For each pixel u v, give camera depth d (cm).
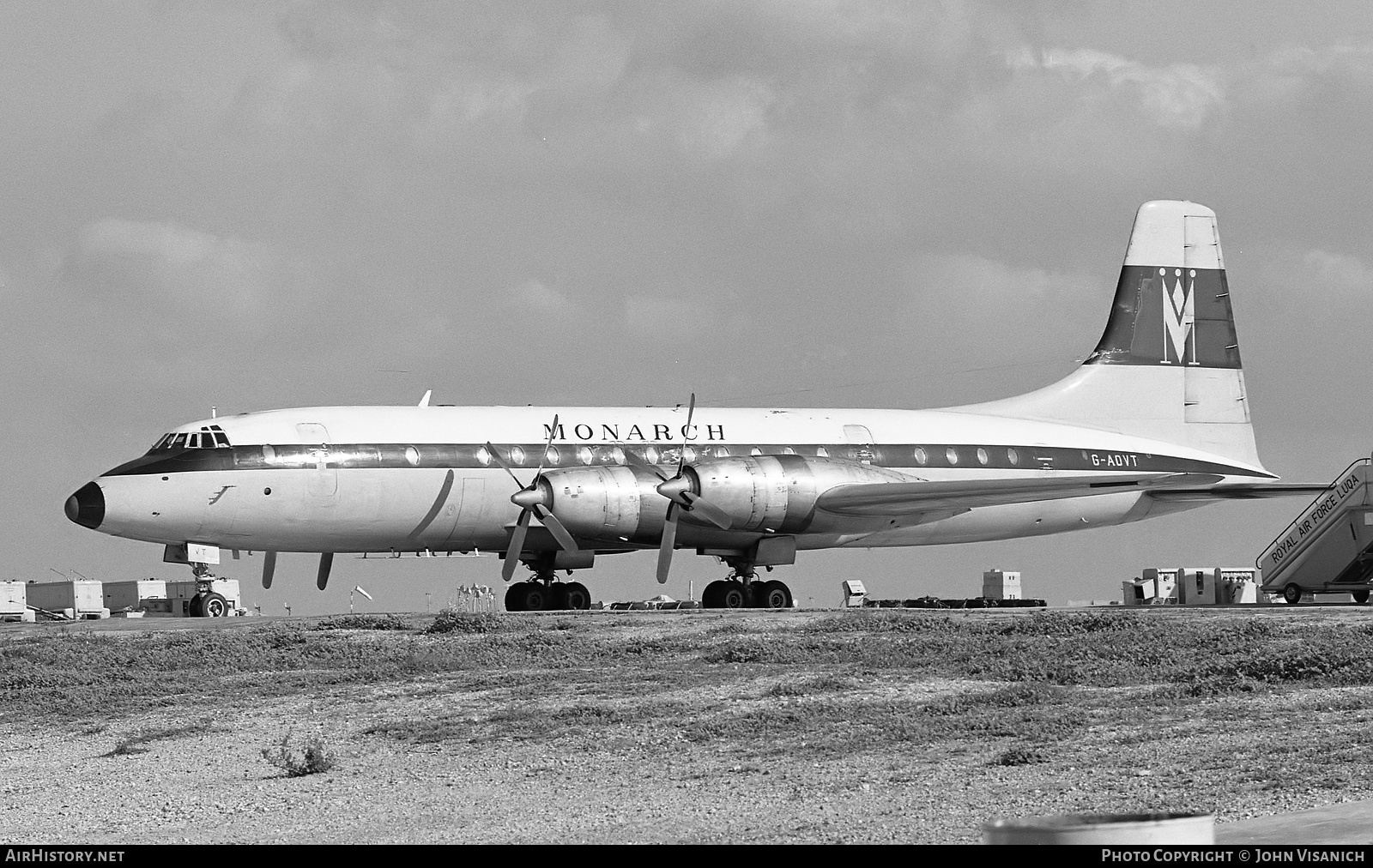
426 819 2498
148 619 6700
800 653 4184
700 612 5862
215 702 3934
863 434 7319
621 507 6306
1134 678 3494
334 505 6378
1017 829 1306
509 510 6606
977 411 8019
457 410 6744
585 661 4269
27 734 3741
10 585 10106
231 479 6244
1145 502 8119
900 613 5559
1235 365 8488
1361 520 6681
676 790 2598
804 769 2689
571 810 2495
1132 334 8338
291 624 5744
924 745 2820
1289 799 2148
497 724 3344
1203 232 8538
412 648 4734
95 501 6169
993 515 7694
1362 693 3084
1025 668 3656
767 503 6462
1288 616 4809
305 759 3089
